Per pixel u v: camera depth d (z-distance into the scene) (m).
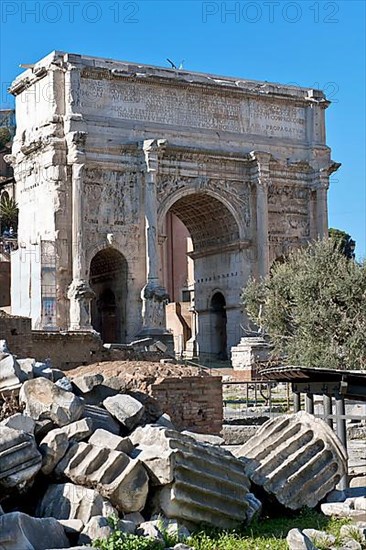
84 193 65.50
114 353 38.19
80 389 18.66
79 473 14.85
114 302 70.75
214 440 19.31
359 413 35.56
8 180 111.44
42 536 13.15
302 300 51.16
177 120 70.06
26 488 14.73
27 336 33.78
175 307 90.12
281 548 14.43
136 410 17.19
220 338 76.88
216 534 15.33
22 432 14.84
